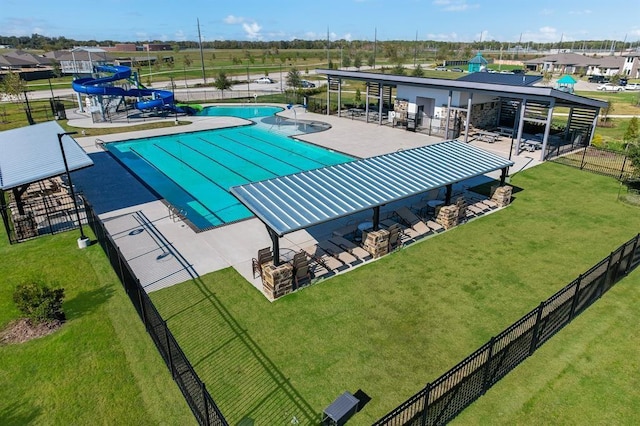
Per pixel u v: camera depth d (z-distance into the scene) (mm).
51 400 8422
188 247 14508
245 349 9688
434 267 13172
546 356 9570
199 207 19469
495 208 17750
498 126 33969
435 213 16312
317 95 54531
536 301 11445
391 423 7723
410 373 9000
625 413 8109
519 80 30562
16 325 10586
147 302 9633
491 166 16500
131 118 38438
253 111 44000
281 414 8047
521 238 15070
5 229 16156
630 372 9102
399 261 13539
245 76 80375
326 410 7738
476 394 8461
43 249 14484
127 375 9031
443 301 11477
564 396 8492
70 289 12102
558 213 17188
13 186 14539
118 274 12508
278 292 11578
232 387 8641
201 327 10422
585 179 21156
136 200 19062
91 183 21391
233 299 11539
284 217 11570
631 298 11695
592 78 76750
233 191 13039
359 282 12359
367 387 8648
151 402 8375
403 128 33156
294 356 9484
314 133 31938
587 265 13258
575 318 10867
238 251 14234
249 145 29953
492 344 8195
